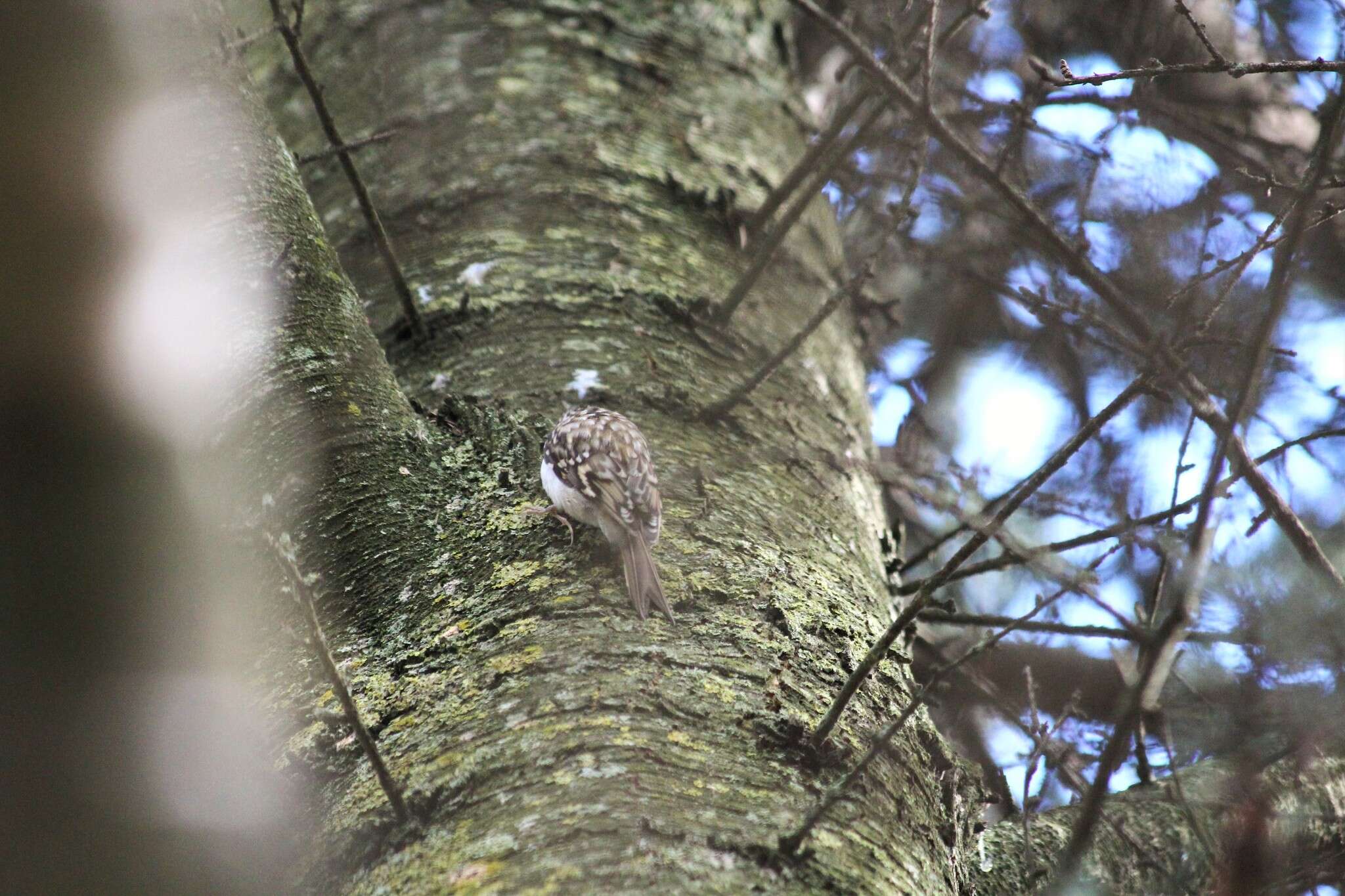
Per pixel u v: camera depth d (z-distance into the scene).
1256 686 6.62
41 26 5.82
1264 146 10.95
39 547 5.69
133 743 5.55
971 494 6.23
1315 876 7.07
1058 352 11.40
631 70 11.30
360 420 6.88
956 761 6.23
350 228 9.73
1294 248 4.71
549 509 6.49
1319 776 7.09
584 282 8.73
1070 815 6.55
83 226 5.96
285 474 6.59
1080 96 10.96
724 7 12.59
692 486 7.02
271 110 11.44
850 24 8.72
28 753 5.41
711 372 8.34
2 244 5.79
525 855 4.63
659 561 6.26
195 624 5.95
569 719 5.22
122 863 5.32
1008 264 12.61
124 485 5.92
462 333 8.32
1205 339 5.36
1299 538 6.30
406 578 6.23
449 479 6.79
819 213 11.52
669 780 4.97
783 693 5.54
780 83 12.48
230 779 5.45
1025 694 10.16
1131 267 10.20
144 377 6.09
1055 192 11.50
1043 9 12.51
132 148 6.35
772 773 5.14
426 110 10.59
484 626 5.83
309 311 7.20
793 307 9.85
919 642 9.62
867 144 12.10
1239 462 5.75
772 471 7.61
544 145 10.17
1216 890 6.45
